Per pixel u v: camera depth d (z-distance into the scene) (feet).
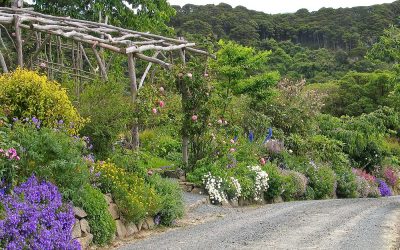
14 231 17.52
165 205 29.48
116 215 25.32
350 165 79.61
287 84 77.46
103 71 40.81
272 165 51.39
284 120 69.15
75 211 21.86
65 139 22.86
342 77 167.94
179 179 41.55
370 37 252.62
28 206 18.83
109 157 30.19
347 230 29.22
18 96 26.71
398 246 24.73
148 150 46.83
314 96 77.97
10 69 44.65
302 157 63.05
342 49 247.70
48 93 27.43
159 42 47.52
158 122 40.81
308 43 257.96
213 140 43.62
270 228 29.14
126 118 33.24
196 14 223.30
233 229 28.50
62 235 19.51
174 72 41.65
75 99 33.27
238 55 65.87
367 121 89.45
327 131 83.05
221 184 40.63
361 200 53.98
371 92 144.97
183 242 24.29
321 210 39.09
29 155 20.77
